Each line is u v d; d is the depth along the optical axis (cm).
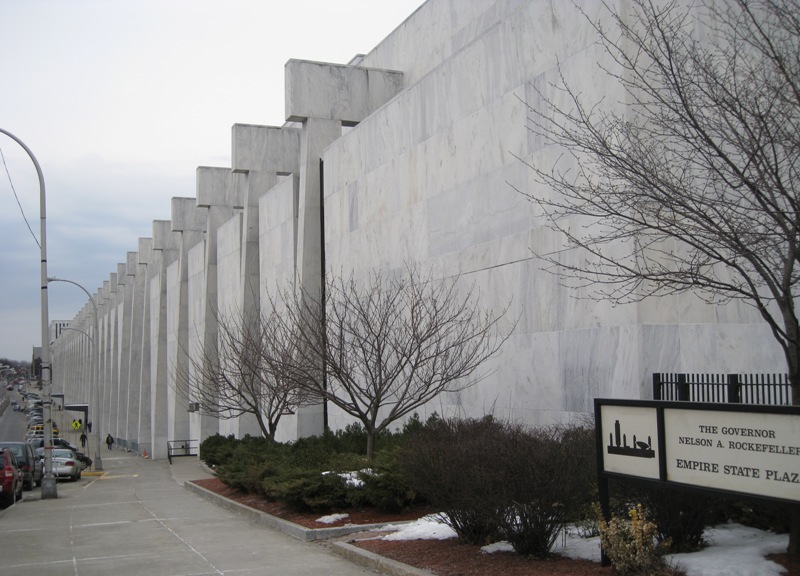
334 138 3002
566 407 1553
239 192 4666
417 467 1049
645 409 787
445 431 1148
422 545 1076
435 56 2867
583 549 949
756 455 685
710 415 723
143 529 1509
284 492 1459
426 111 2128
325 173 2856
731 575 759
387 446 1780
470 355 1719
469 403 1911
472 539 1032
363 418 1719
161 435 5881
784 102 925
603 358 1453
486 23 2547
